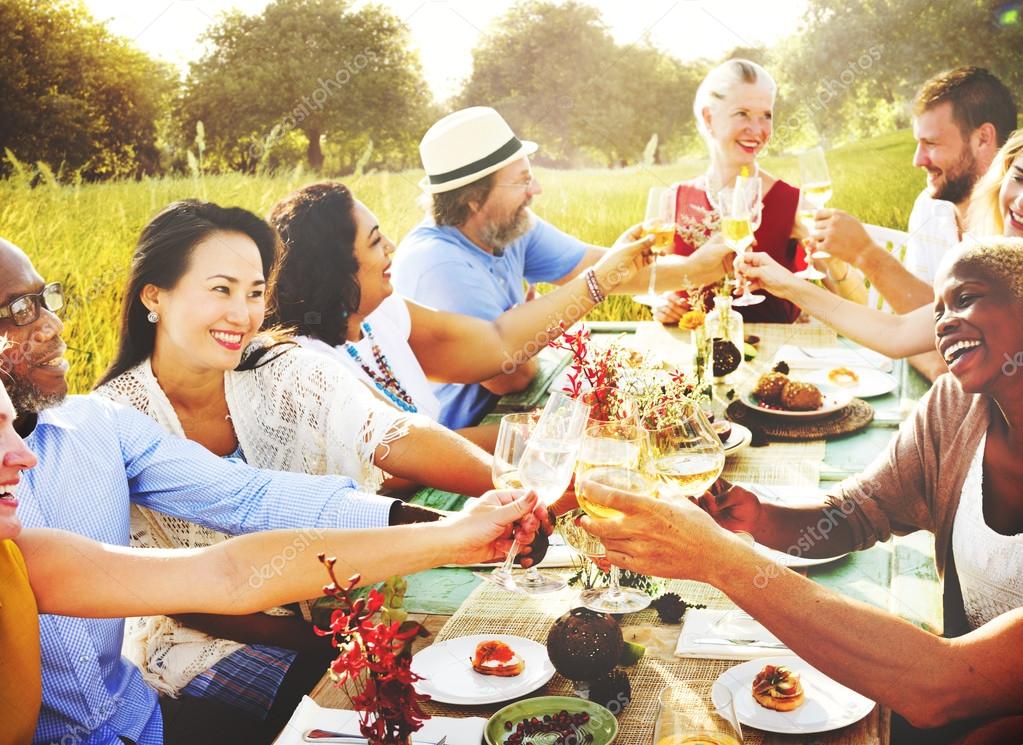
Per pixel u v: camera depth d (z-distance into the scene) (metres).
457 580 1.72
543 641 1.48
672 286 3.26
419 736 1.26
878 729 1.28
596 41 14.43
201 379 2.02
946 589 1.94
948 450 1.86
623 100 14.54
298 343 2.35
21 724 1.28
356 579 1.11
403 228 8.14
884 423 2.36
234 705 1.89
